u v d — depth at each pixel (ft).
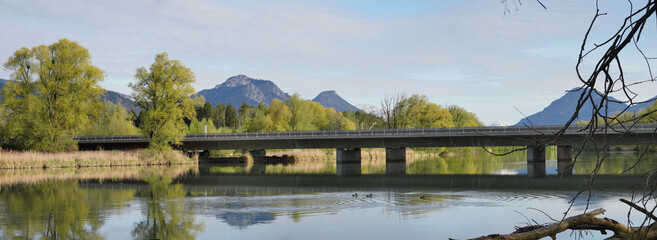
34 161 197.57
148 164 235.81
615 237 24.56
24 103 212.64
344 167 228.22
